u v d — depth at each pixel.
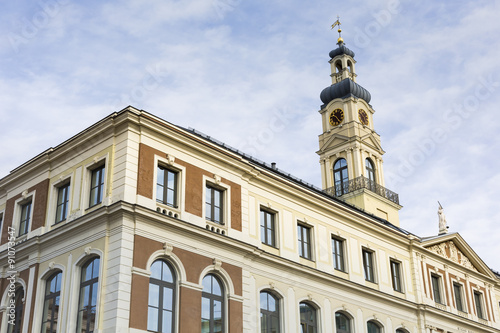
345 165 56.94
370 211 52.34
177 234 29.61
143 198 28.97
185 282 29.03
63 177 32.31
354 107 58.62
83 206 30.19
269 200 35.69
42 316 30.02
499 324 50.91
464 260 50.28
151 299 27.81
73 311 28.11
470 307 48.41
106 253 27.73
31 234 32.53
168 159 30.70
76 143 31.94
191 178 31.41
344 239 39.53
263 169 36.97
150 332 27.09
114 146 30.05
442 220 52.50
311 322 35.56
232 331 30.39
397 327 40.88
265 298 33.50
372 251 41.53
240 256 32.25
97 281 27.88
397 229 45.84
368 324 39.22
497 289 53.62
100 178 30.45
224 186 32.88
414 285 43.72
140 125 30.03
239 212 33.19
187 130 33.44
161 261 28.91
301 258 36.22
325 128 59.84
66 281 29.11
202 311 29.66
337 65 63.78
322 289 36.56
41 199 32.97
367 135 57.81
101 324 26.50
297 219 36.94
